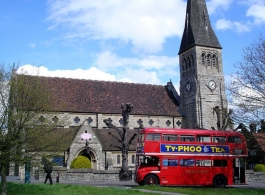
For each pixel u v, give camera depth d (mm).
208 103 70375
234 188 35719
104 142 58719
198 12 76688
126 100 68188
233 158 38312
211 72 72438
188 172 36688
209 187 37125
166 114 69625
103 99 66312
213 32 75750
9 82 28359
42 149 28312
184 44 76500
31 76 31188
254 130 37500
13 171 58656
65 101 62156
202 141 37812
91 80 69375
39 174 44688
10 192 26094
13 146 25922
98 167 54625
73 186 30000
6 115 26688
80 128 54844
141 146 36906
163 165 36375
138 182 36438
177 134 37344
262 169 57156
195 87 70438
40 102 29453
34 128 27391
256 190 32781
